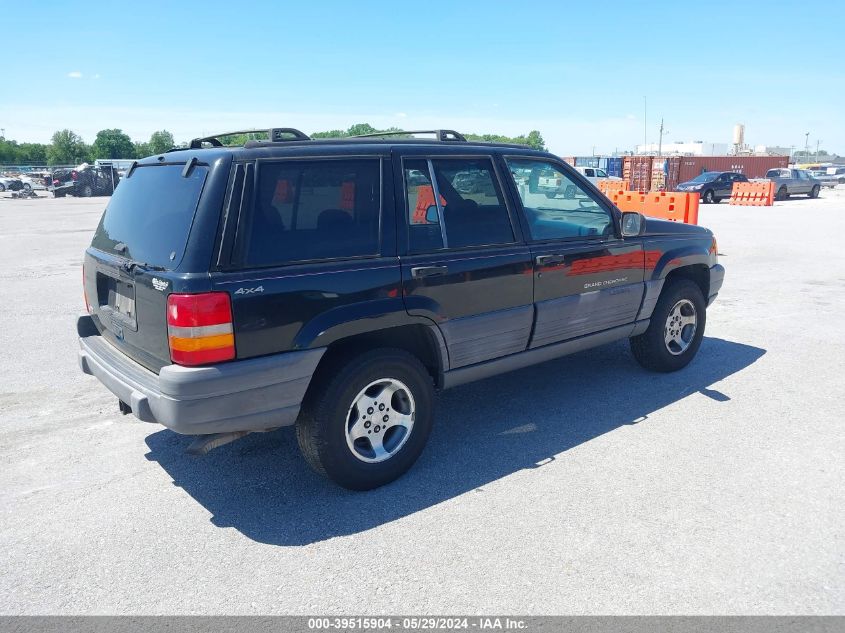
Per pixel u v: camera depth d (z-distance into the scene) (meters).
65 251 14.09
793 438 4.41
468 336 4.11
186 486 3.90
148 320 3.37
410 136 4.55
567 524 3.41
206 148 3.60
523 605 2.79
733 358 6.17
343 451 3.65
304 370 3.42
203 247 3.15
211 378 3.14
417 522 3.46
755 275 10.57
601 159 51.22
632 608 2.77
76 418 4.94
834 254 12.84
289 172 3.44
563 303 4.59
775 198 32.38
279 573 3.05
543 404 5.10
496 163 4.33
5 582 3.01
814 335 6.95
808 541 3.22
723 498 3.64
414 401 3.90
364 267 3.61
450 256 3.97
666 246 5.34
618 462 4.10
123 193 4.05
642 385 5.47
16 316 8.16
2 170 57.56
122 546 3.29
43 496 3.79
